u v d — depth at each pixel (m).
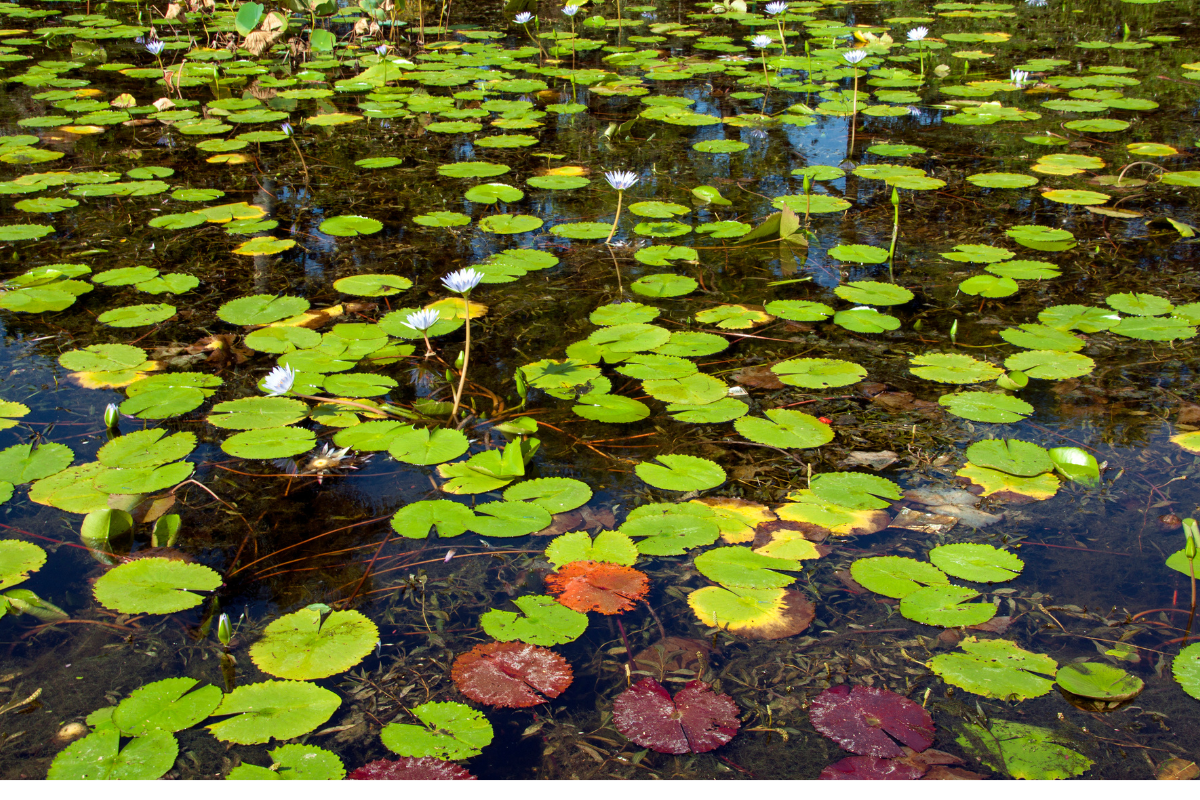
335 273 3.37
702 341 2.77
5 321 2.98
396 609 1.79
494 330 2.95
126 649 1.69
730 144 4.98
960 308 3.11
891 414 2.46
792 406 2.51
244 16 6.96
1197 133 5.06
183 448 2.26
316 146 5.05
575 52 7.62
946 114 5.59
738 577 1.84
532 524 1.96
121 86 6.38
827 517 2.01
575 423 2.44
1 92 6.09
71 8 9.20
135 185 4.27
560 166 4.66
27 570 1.85
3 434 2.33
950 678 1.59
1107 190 4.20
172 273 3.33
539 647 1.68
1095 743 1.48
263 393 2.53
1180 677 1.59
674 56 7.32
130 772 1.39
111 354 2.72
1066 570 1.88
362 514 2.08
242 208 4.00
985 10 9.09
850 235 3.76
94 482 2.11
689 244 3.71
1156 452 2.26
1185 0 9.43
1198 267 3.36
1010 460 2.21
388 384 2.53
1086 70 6.59
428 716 1.52
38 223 3.85
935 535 1.99
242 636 1.72
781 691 1.60
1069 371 2.56
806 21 8.66
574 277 3.37
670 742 1.48
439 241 3.69
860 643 1.70
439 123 5.45
